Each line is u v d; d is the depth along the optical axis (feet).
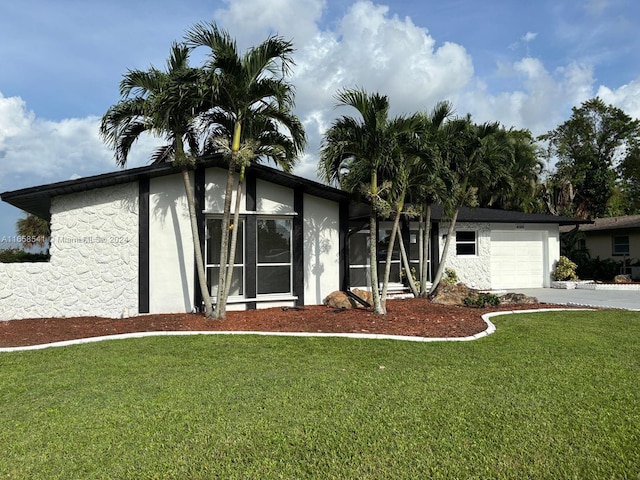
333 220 41.52
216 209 37.17
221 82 28.35
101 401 15.67
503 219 57.72
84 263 34.40
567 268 61.11
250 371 19.34
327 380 17.98
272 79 29.35
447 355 22.08
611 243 77.10
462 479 10.57
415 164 33.94
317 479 10.61
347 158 33.81
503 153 43.21
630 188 125.29
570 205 98.94
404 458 11.56
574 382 17.63
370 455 11.72
